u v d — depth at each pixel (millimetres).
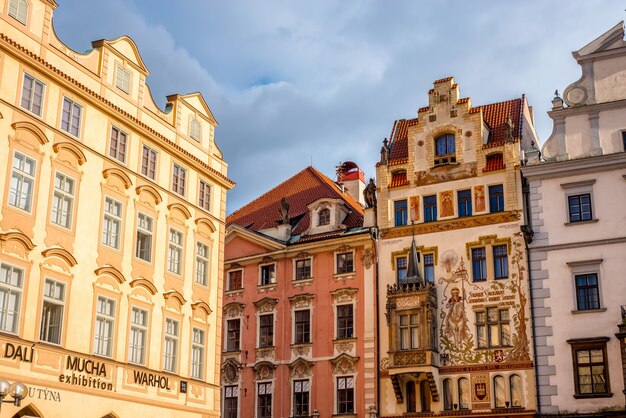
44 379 31078
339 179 70062
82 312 33594
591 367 44469
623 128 47219
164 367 38531
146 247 38406
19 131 31469
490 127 54969
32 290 31125
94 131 35688
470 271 50562
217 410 41875
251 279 59031
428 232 52625
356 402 52094
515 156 50938
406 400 50500
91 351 33875
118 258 36156
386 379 51375
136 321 36969
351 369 52938
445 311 50656
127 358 36000
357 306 54094
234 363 57406
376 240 54375
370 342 52625
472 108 53594
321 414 53188
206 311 42219
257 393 56062
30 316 30891
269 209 63938
